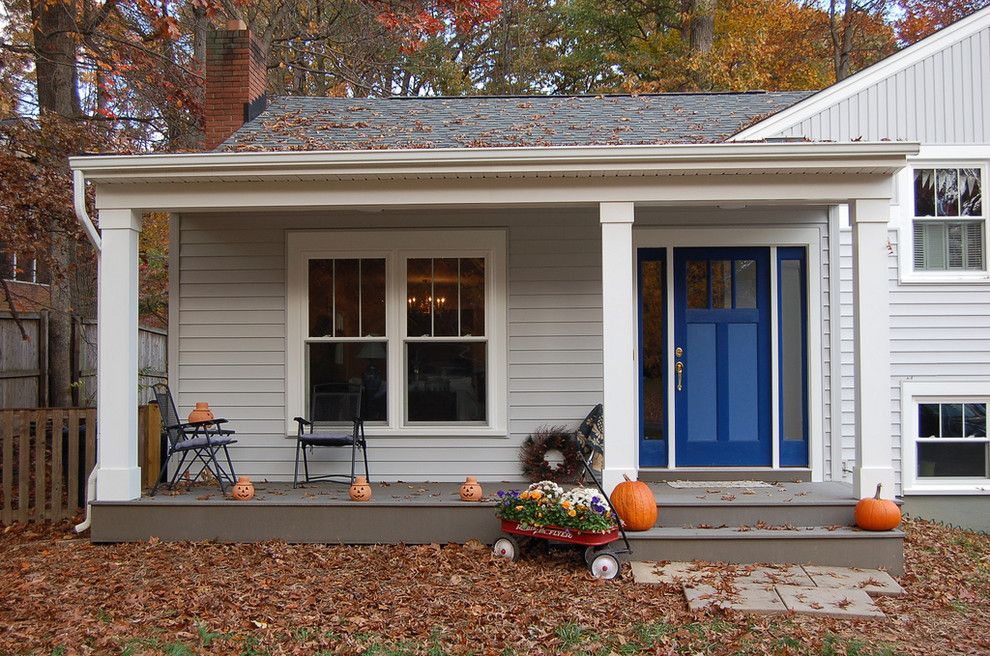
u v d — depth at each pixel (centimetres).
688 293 887
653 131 933
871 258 735
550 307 881
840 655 514
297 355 887
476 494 757
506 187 747
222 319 894
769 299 881
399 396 881
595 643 522
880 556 688
